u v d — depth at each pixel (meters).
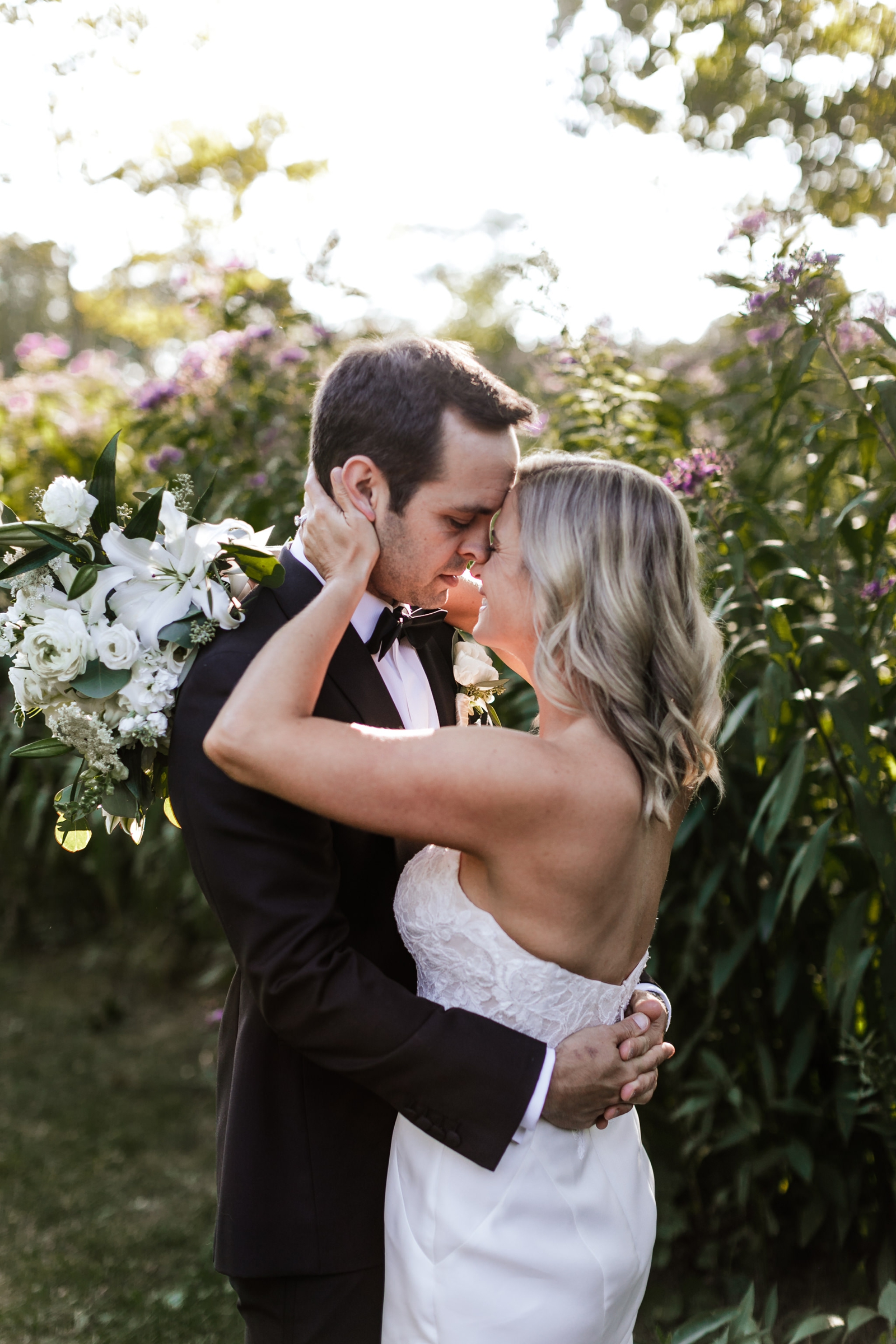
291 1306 1.34
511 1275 1.21
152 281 5.83
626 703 1.23
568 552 1.26
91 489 1.38
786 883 2.04
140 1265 2.70
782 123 3.73
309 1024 1.21
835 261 2.14
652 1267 2.47
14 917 4.88
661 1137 2.49
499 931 1.22
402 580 1.41
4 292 10.26
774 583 2.46
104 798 1.40
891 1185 2.35
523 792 1.14
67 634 1.30
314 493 1.41
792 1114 2.39
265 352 3.37
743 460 2.73
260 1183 1.33
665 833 1.32
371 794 1.15
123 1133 3.39
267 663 1.21
